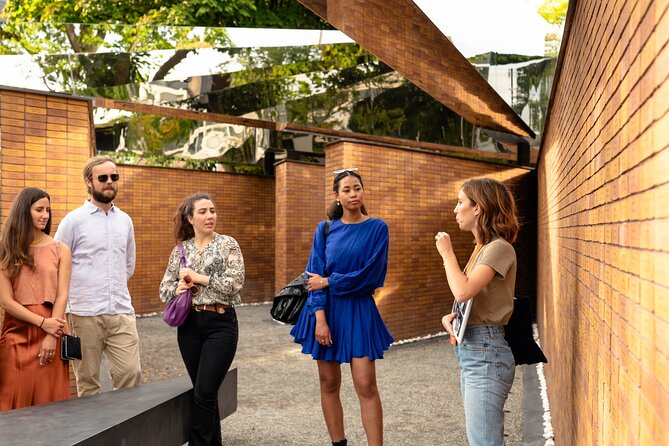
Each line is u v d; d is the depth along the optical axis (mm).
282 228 13922
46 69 6246
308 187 14109
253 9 12984
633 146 1595
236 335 4164
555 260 5707
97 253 4344
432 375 7777
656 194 1297
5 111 5984
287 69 8711
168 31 7629
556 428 4730
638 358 1499
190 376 4207
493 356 2809
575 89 3518
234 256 4141
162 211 14344
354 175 4258
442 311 11633
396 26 7031
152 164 14156
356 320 4113
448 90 8195
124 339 4406
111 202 4516
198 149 13922
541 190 10500
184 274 4008
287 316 4359
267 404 6273
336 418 4336
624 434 1701
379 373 7918
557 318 5137
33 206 3879
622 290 1766
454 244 11859
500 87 7098
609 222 2049
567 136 4203
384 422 5605
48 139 6223
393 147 10656
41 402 3787
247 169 15711
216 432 4258
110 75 6887
